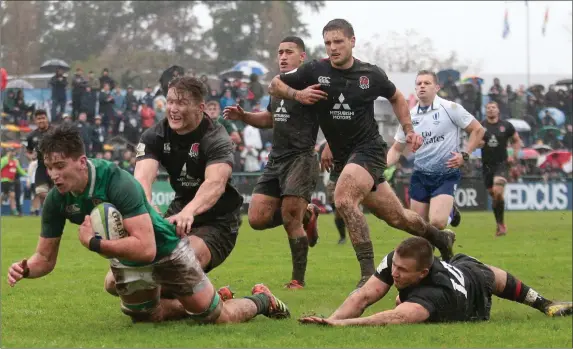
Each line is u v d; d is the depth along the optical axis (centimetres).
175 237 1374
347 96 1864
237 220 1642
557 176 6462
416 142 1941
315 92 1834
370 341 1327
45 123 3481
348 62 1870
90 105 5853
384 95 1909
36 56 9625
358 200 1853
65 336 1369
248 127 5897
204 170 1562
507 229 4175
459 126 2486
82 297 1873
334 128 1892
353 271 2422
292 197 2069
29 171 5422
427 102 2484
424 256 1459
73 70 10012
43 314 1627
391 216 1967
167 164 1578
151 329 1419
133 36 11169
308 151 2091
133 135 5900
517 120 6725
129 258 1297
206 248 1577
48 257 1373
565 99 6938
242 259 2762
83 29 11031
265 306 1534
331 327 1431
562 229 4175
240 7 11125
